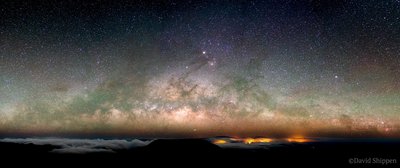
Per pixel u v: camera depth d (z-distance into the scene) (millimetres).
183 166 41500
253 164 44156
